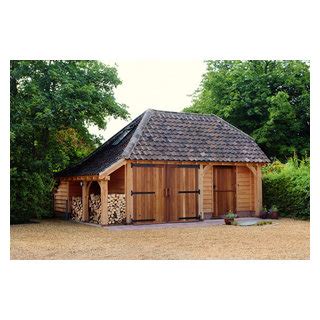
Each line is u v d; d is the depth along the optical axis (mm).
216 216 21719
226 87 35156
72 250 13000
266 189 23484
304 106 32500
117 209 19375
